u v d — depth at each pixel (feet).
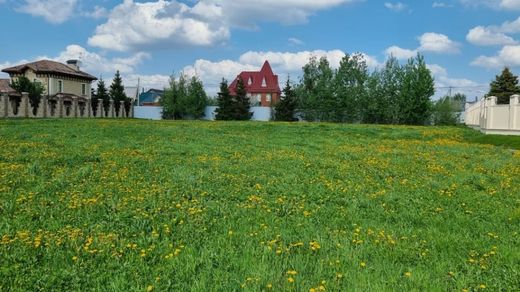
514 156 58.08
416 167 43.80
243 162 43.55
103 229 20.35
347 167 41.70
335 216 24.00
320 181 33.83
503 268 16.48
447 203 27.71
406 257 17.61
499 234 21.07
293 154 52.42
